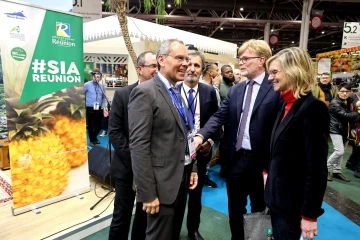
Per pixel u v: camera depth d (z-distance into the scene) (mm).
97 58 6230
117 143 1613
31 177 2252
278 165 1116
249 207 2691
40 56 2186
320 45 20016
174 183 1208
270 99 1488
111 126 1664
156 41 3869
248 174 1591
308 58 1062
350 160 3988
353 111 3467
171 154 1206
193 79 1849
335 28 14180
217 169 3945
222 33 16828
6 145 3467
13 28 2010
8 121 2066
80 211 2293
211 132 1711
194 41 4680
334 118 3436
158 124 1183
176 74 1249
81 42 2465
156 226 1222
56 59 2295
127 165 1618
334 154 3482
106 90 6344
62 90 2373
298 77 1037
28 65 2121
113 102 1670
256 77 1558
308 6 9078
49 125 2316
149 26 3734
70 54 2391
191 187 1507
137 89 1174
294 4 10172
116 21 3420
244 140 1593
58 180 2441
